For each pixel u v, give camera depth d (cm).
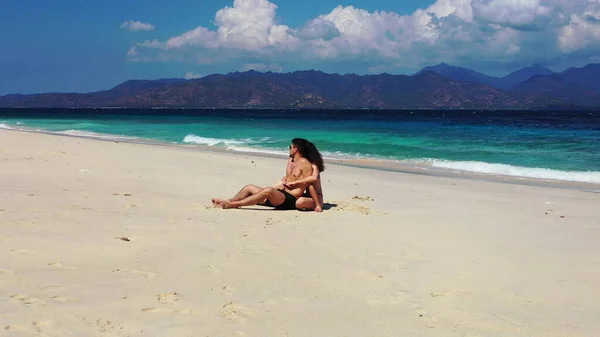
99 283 441
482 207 968
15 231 596
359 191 1155
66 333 338
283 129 4128
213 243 601
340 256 573
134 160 1612
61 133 3466
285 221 760
